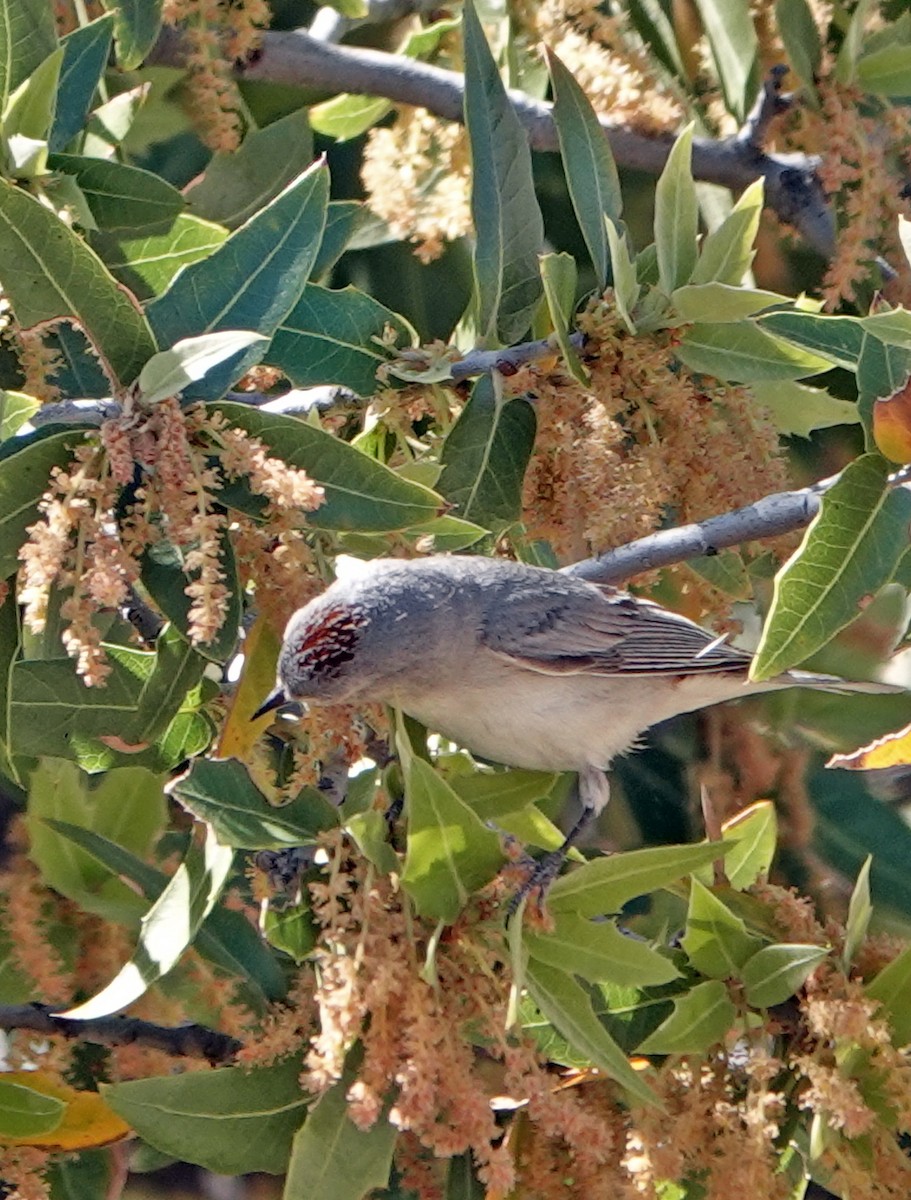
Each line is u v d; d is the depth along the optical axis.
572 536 9.87
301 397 9.85
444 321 13.41
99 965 9.67
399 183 10.96
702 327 9.78
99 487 7.86
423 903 8.01
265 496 8.14
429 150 11.42
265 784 8.79
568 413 9.65
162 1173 11.81
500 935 8.18
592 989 9.37
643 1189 8.00
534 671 10.04
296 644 8.59
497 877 8.17
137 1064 9.44
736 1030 8.66
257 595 8.44
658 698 10.76
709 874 9.59
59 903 9.75
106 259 10.01
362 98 13.05
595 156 10.13
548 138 12.16
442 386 10.02
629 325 9.63
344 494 8.24
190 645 8.70
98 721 8.80
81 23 11.26
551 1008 8.23
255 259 8.55
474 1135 7.56
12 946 9.53
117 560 7.67
